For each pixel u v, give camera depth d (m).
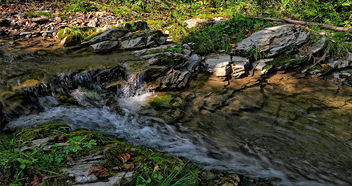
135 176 2.55
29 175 2.45
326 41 6.08
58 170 2.54
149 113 4.18
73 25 6.93
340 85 5.22
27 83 4.17
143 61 5.23
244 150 3.41
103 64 4.99
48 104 4.12
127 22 6.85
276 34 6.03
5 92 3.91
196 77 5.24
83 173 2.52
